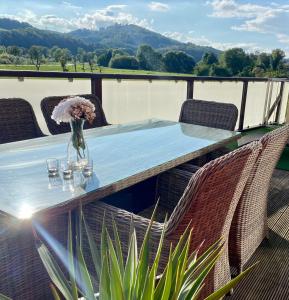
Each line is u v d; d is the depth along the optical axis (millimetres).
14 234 1301
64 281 921
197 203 1146
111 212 1420
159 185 1992
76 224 1446
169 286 802
